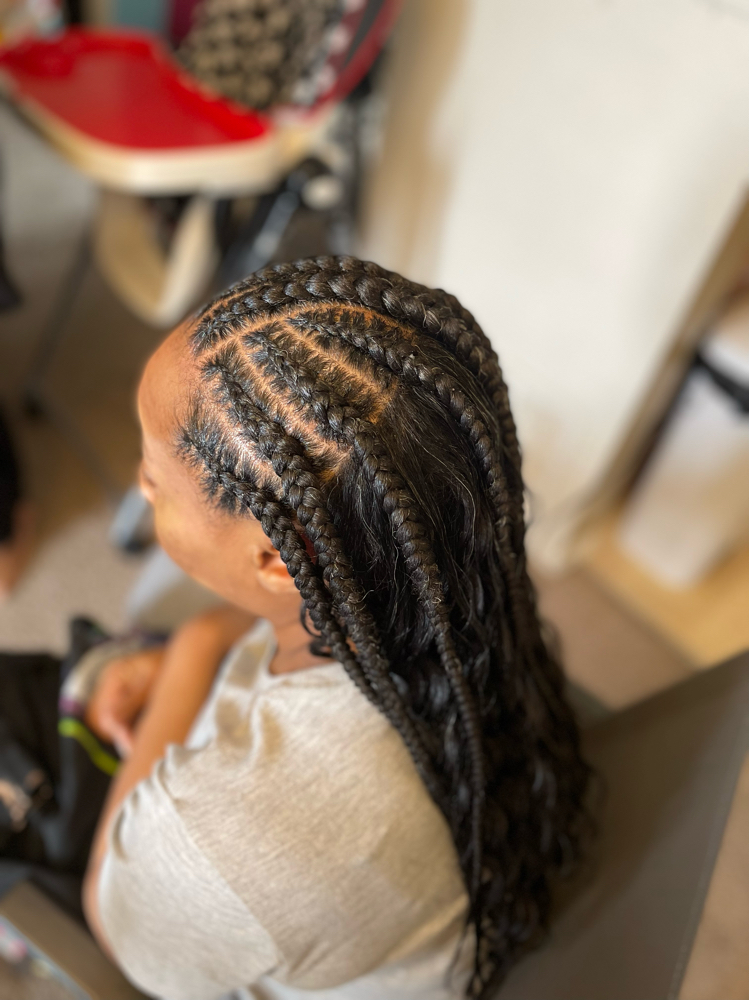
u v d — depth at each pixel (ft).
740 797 1.45
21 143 6.95
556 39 3.31
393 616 1.36
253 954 1.48
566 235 3.74
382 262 4.90
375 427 1.17
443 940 1.65
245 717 1.59
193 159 3.50
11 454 4.73
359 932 1.45
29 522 4.78
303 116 3.84
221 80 3.96
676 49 2.96
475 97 3.77
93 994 2.00
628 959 1.43
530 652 1.62
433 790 1.49
